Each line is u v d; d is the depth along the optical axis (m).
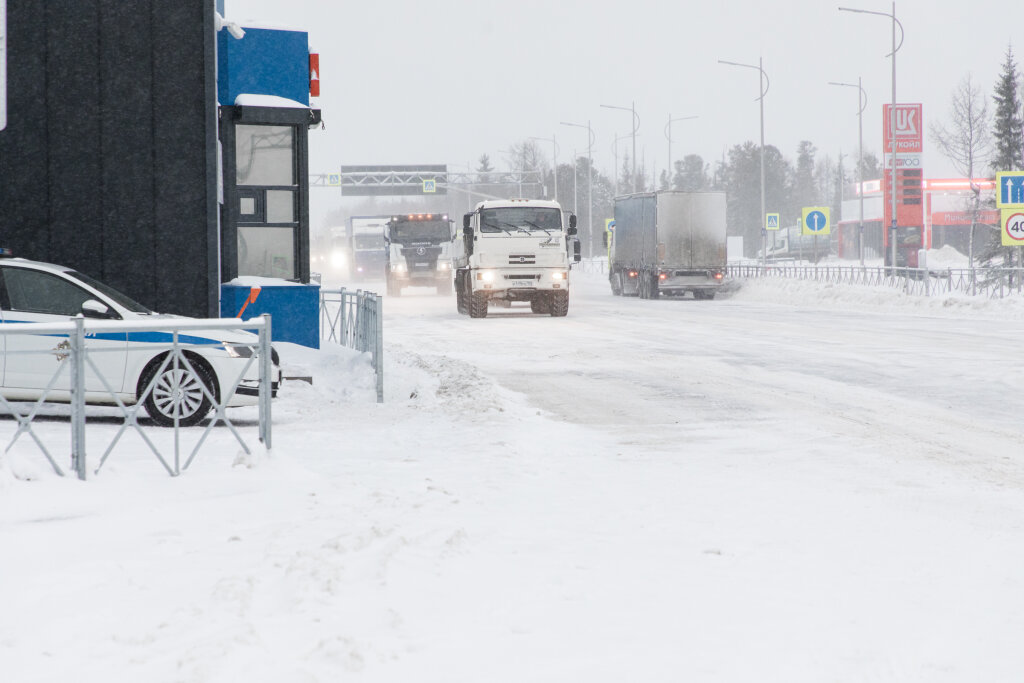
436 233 110.00
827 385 32.41
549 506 15.59
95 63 34.16
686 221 93.19
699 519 14.93
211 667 8.24
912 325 59.66
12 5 33.88
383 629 9.56
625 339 51.16
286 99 41.28
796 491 17.17
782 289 94.06
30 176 34.09
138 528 13.33
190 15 34.53
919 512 15.57
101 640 9.16
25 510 14.02
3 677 8.36
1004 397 29.30
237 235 41.56
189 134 34.62
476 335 54.88
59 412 25.25
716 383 33.44
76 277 24.23
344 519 13.66
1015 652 9.41
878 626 10.12
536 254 69.19
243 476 16.56
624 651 9.23
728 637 9.70
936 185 194.75
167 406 23.80
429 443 21.92
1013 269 77.88
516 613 10.22
